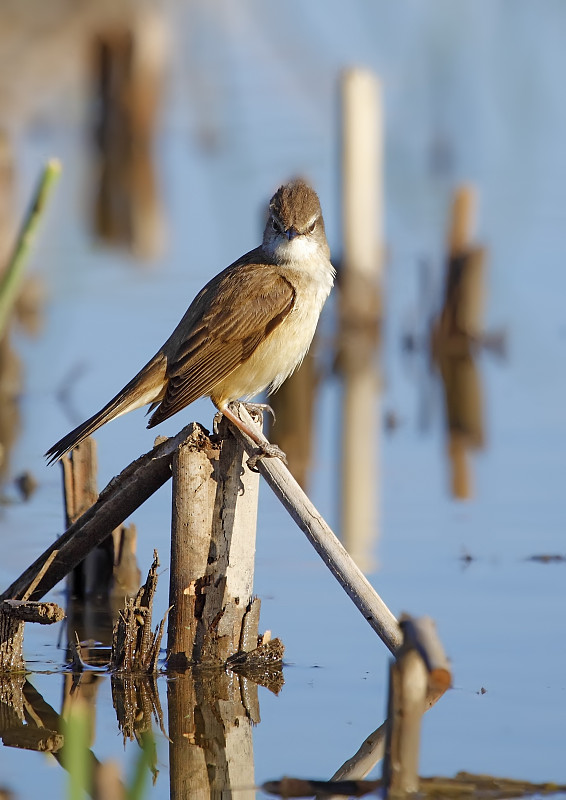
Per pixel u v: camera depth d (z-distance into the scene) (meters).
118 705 8.41
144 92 26.84
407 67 24.28
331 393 16.53
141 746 7.85
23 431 14.27
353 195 18.30
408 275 19.64
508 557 10.73
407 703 6.75
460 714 8.01
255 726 8.11
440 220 21.62
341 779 7.41
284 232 10.08
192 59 27.50
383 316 18.47
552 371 16.89
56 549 8.90
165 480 8.88
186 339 9.60
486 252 17.78
